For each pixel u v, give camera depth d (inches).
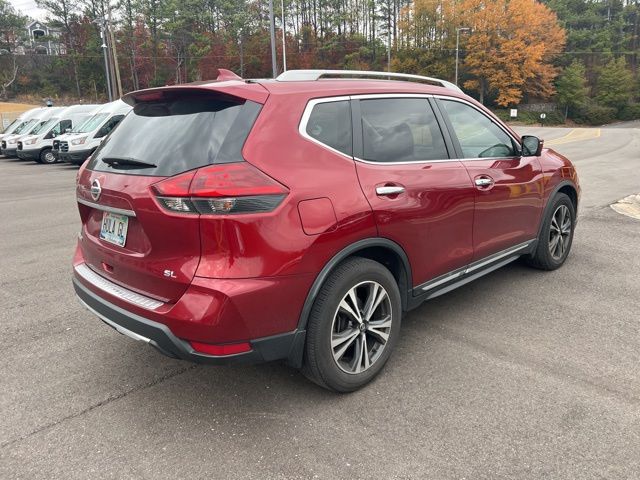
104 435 111.7
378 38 3437.5
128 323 112.0
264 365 140.9
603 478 95.3
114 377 136.0
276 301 105.2
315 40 3307.1
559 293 185.8
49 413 120.1
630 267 212.5
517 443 105.2
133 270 113.7
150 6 3159.5
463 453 102.7
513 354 142.0
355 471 98.3
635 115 3351.4
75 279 136.7
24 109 2356.1
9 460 103.9
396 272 134.7
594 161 676.1
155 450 106.3
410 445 105.4
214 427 113.5
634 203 351.9
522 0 2600.9
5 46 3400.6
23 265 240.4
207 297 101.0
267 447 106.2
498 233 165.5
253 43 2989.7
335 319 117.7
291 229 105.3
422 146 140.7
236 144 105.3
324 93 121.0
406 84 144.9
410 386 127.2
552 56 2979.8
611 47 3833.7
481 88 2790.4
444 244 142.8
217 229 99.7
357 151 123.1
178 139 109.9
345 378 121.0
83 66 3100.4
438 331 157.2
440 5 2883.9
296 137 112.0
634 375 130.0
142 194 106.4
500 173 163.0
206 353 103.4
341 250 113.8
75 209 400.5
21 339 159.3
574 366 135.0
